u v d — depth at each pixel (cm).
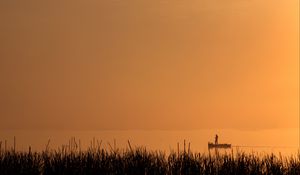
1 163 7838
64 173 7894
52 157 8188
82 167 7969
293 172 7806
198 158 8119
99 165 7981
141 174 7962
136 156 8144
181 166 7962
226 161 7919
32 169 7894
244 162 7869
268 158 8044
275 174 7719
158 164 8044
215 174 7794
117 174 7956
